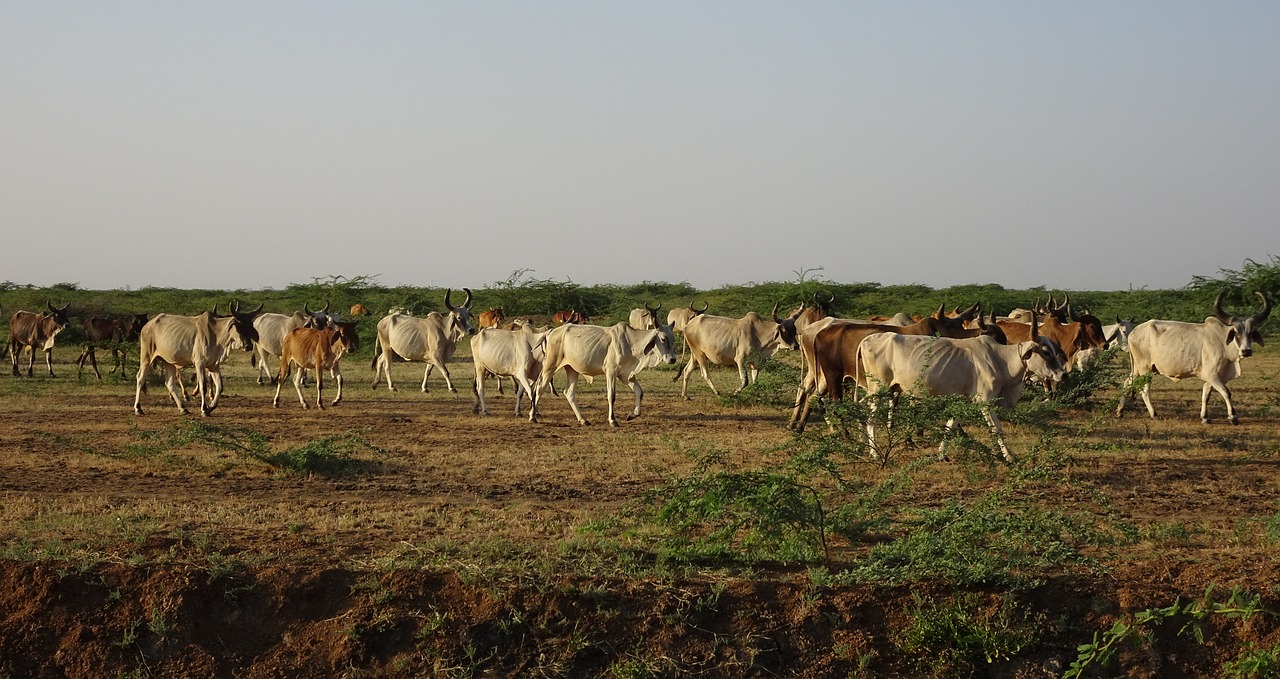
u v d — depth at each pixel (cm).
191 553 826
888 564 798
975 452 1183
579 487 1127
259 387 2267
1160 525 934
